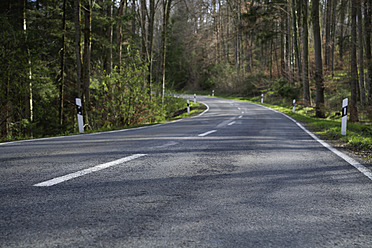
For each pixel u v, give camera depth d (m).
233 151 6.09
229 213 2.62
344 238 2.18
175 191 3.24
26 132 18.80
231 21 51.69
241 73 48.38
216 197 3.07
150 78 22.02
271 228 2.33
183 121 16.88
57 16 22.25
